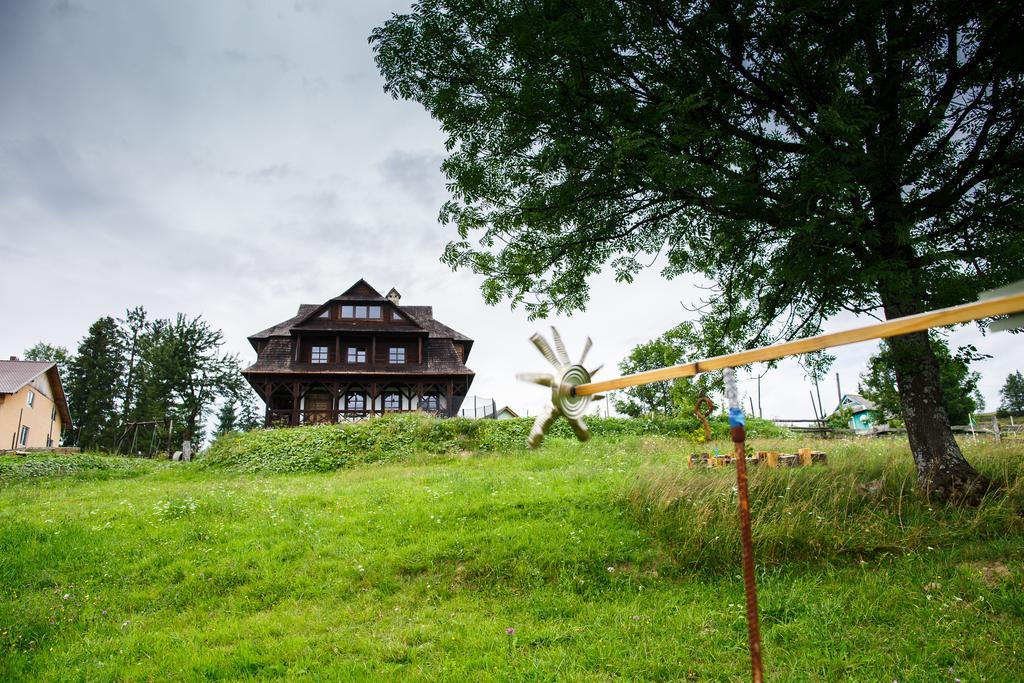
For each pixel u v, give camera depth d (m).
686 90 7.64
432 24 7.69
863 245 7.48
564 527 8.24
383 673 5.16
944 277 7.20
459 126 8.24
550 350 1.60
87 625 6.54
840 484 8.42
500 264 9.34
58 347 62.06
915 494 8.12
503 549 7.62
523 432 20.91
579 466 13.73
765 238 7.98
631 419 23.48
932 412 8.16
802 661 4.87
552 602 6.44
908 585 6.03
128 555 8.43
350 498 11.20
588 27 6.83
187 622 6.63
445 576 7.27
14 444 36.75
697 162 7.56
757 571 6.81
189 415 45.78
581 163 7.90
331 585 7.21
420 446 20.30
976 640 4.89
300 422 31.00
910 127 8.10
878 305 8.31
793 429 24.00
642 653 5.21
